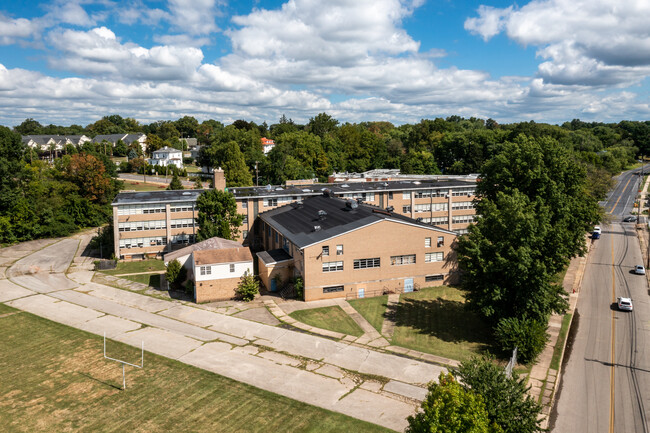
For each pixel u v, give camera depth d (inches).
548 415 1155.3
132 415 1096.2
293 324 1694.1
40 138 7470.5
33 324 1674.5
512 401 823.1
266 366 1354.6
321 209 2501.2
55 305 1876.2
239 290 1925.4
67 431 1035.9
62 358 1405.0
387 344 1534.2
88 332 1604.3
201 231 2454.5
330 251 1959.9
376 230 2028.8
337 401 1159.6
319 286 1962.4
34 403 1154.0
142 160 6397.6
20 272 2349.9
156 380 1266.0
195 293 1921.8
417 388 1232.2
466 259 1646.2
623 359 1492.4
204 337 1567.4
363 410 1116.5
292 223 2346.2
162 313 1793.8
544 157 2118.6
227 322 1704.0
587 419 1148.5
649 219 4220.0
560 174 2070.6
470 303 1643.7
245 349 1472.7
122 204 2524.6
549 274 1576.0
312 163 5856.3
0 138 4785.9
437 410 697.6
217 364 1364.4
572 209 2090.3
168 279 2064.5
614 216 4382.4
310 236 2050.9
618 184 6284.5
